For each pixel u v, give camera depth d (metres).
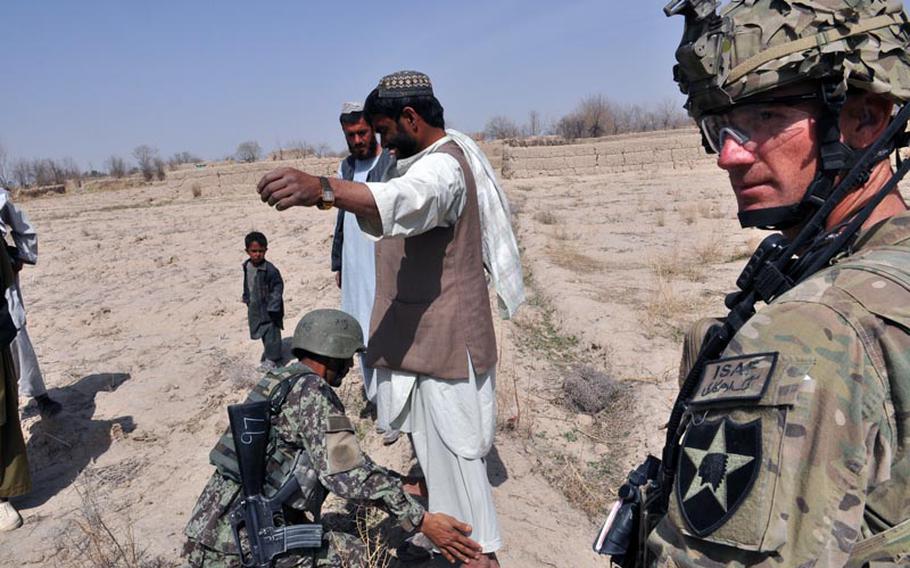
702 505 0.90
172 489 4.35
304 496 2.58
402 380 2.79
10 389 3.94
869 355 0.86
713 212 15.02
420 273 2.64
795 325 0.90
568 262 10.00
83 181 44.53
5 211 4.87
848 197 1.05
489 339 2.71
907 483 0.87
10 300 5.05
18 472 3.98
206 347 7.14
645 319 6.77
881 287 0.90
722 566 0.88
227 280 10.30
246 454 2.49
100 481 4.46
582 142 38.81
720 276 8.80
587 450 4.43
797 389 0.85
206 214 19.64
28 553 3.70
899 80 1.01
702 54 1.05
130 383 6.15
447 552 2.71
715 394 0.93
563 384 5.15
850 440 0.84
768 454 0.85
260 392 2.64
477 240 2.65
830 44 0.97
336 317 2.77
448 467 2.79
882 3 1.01
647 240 11.85
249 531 2.48
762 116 1.04
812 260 1.05
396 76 2.60
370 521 3.53
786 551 0.83
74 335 7.86
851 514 0.83
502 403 4.90
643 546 1.29
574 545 3.41
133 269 11.60
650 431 4.48
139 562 3.50
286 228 14.73
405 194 2.17
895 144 1.05
